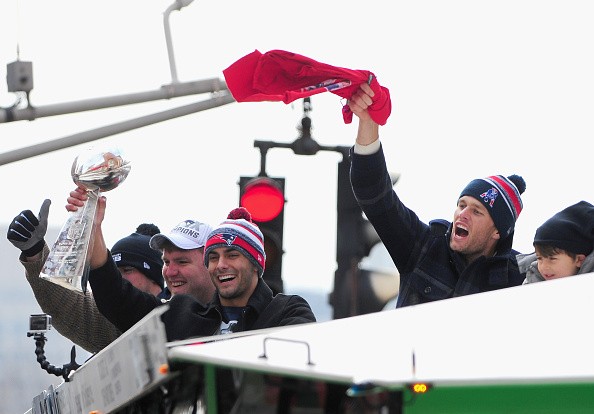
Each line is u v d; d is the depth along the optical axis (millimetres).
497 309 13539
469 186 18078
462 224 17922
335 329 13602
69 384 15898
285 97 16891
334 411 12156
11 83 26906
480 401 12023
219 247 17844
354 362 12391
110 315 18688
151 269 20906
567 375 11867
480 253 17984
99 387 14555
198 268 19375
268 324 17797
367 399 11945
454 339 12859
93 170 18141
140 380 13336
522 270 17594
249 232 17984
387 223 18281
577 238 16891
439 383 11719
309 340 13273
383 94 17609
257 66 16703
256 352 12898
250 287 17922
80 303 20188
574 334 12805
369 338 13133
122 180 18406
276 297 18062
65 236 18172
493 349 12562
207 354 12820
